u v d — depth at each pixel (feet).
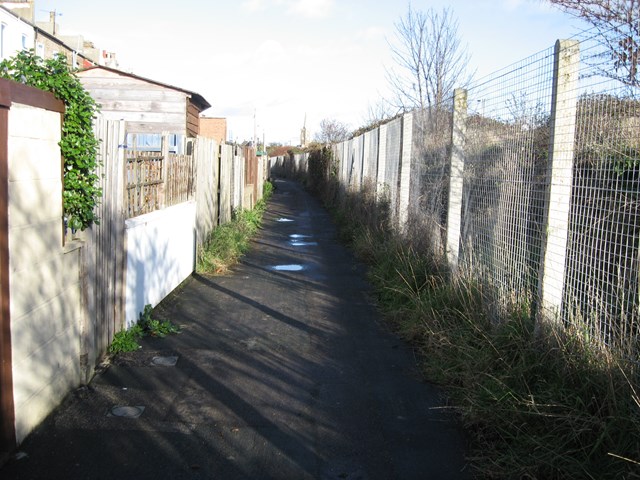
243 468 11.77
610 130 12.73
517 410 12.39
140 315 21.26
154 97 45.29
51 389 13.69
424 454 12.51
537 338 14.70
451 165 23.22
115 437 12.82
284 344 19.92
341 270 34.09
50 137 13.33
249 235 45.98
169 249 25.73
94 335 16.55
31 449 12.10
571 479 10.64
